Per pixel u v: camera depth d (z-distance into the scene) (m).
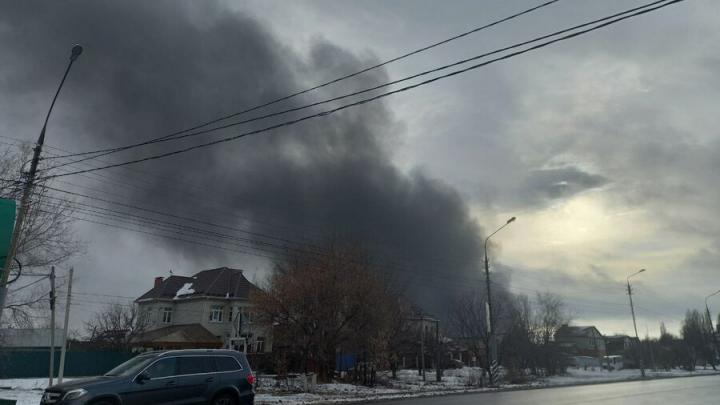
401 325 41.56
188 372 13.60
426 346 57.59
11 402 14.12
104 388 12.10
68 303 21.08
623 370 83.12
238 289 59.47
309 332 34.03
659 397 23.92
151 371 13.02
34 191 20.09
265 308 34.19
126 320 50.06
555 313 64.19
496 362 38.44
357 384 34.62
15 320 23.67
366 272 36.47
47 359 39.03
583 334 117.00
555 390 31.61
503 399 23.78
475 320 46.78
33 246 23.55
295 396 25.98
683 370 83.62
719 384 35.25
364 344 34.69
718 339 95.88
